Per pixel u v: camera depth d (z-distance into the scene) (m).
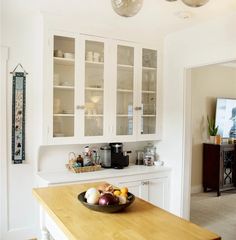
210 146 5.12
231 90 5.67
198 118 5.23
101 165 3.40
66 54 3.00
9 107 2.98
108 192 1.69
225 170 5.10
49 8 2.72
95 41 3.14
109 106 3.27
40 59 2.92
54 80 2.95
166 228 1.41
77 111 3.05
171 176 3.50
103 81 3.23
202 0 1.46
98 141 3.20
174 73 3.47
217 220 3.84
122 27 3.21
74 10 2.73
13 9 2.84
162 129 3.65
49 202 1.79
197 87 5.20
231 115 5.50
